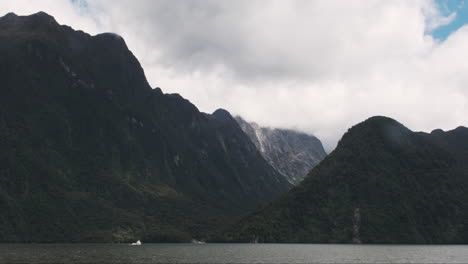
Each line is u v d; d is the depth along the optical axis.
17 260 135.12
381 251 194.88
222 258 155.25
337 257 159.88
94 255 162.25
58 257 148.75
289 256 164.50
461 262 141.12
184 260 145.62
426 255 170.88
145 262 135.88
